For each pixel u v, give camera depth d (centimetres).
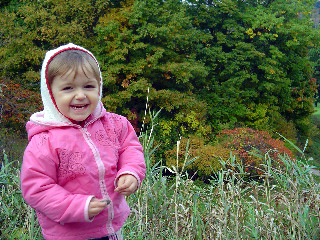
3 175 246
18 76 1448
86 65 134
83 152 137
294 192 232
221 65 2000
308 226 230
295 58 2211
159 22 1655
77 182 136
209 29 2053
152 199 242
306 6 2019
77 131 140
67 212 126
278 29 1975
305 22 2030
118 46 1572
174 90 1680
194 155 1382
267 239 227
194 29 1800
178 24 1639
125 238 240
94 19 1706
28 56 1458
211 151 1381
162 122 1578
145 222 250
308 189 244
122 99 1550
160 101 1617
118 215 146
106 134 148
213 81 1961
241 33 1933
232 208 236
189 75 1619
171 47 1656
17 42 1438
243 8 2050
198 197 249
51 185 131
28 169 131
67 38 1508
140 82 1522
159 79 1711
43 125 137
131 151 154
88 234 139
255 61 1994
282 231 234
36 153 133
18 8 1571
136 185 142
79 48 139
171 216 245
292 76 2255
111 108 1519
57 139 136
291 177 244
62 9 1527
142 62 1550
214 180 261
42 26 1536
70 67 132
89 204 127
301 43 2134
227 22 1962
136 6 1556
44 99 138
